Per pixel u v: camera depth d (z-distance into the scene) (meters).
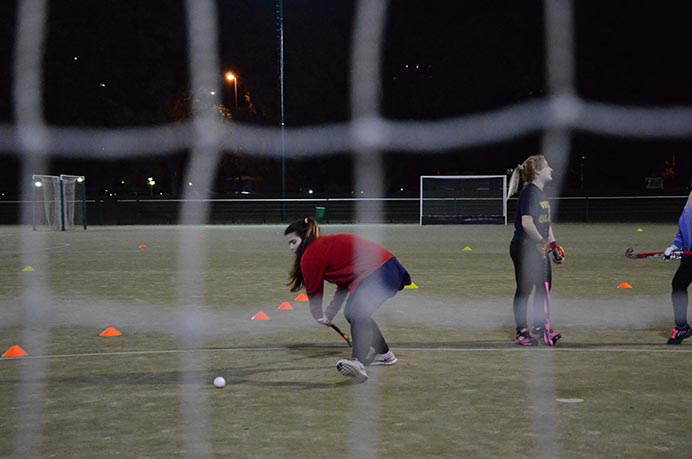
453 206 43.97
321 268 6.09
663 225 36.25
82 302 10.68
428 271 14.58
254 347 7.40
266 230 34.25
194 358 6.89
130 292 11.76
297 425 4.80
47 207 36.59
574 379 5.95
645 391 5.57
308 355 7.00
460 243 23.14
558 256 7.52
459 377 6.05
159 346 7.50
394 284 6.17
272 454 4.27
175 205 47.19
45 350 7.34
